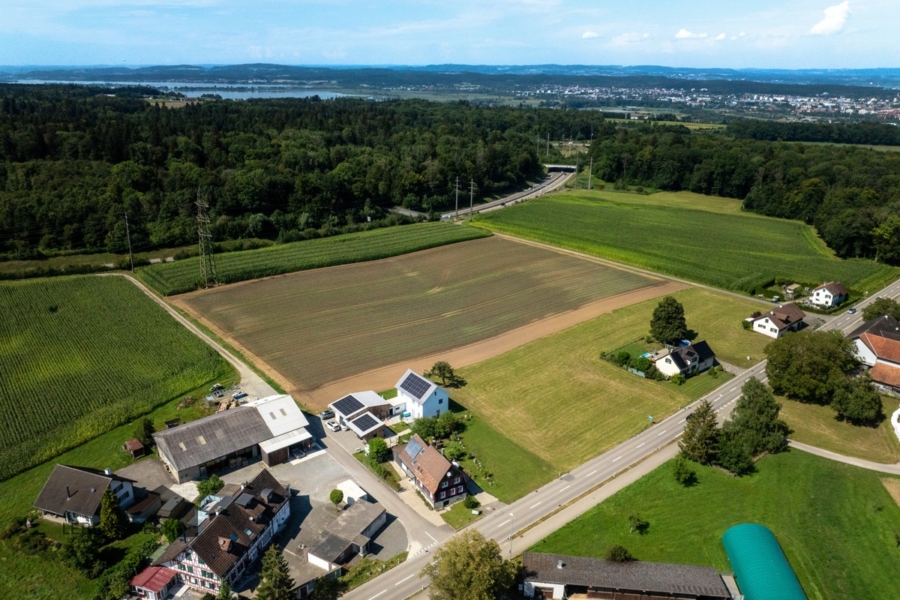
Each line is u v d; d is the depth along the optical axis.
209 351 102.88
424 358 104.56
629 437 82.12
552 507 68.31
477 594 50.56
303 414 84.38
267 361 101.69
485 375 98.75
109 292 127.62
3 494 68.44
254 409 80.38
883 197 193.62
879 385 97.12
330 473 74.56
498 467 75.44
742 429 78.00
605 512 67.38
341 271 147.62
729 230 193.12
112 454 76.38
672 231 190.38
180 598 55.81
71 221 152.00
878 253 162.50
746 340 113.62
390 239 172.25
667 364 98.62
